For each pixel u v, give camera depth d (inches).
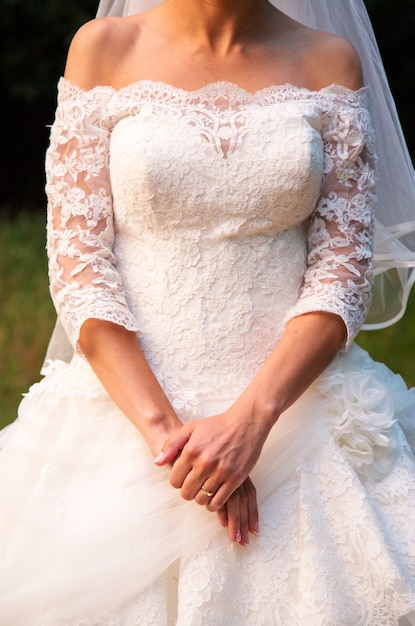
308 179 109.1
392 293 131.3
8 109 490.3
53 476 108.3
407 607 103.3
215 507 100.9
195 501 102.3
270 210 109.3
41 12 458.3
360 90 117.9
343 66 117.1
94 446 108.8
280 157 108.3
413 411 122.0
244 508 103.4
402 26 451.2
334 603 102.3
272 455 107.3
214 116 109.3
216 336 109.6
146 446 107.3
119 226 112.8
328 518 106.7
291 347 107.6
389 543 106.8
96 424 109.7
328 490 107.6
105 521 103.3
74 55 114.2
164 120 108.7
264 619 102.6
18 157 495.8
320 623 101.3
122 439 108.6
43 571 102.1
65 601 100.9
